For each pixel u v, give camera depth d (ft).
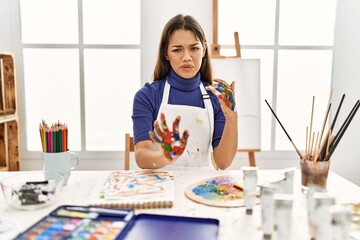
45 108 6.79
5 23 6.42
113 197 2.77
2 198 2.90
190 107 4.55
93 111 6.79
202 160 4.57
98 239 2.11
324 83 6.76
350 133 6.72
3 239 2.15
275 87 6.67
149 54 6.51
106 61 6.64
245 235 2.26
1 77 5.96
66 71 6.66
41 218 2.45
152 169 3.82
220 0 6.52
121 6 6.50
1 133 6.04
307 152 3.20
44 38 6.59
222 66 6.14
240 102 6.17
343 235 1.84
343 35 6.51
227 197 2.88
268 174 3.63
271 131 6.81
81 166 6.78
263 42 6.63
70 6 6.48
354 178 6.88
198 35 4.36
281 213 1.99
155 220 2.44
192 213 2.59
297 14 6.57
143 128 4.30
